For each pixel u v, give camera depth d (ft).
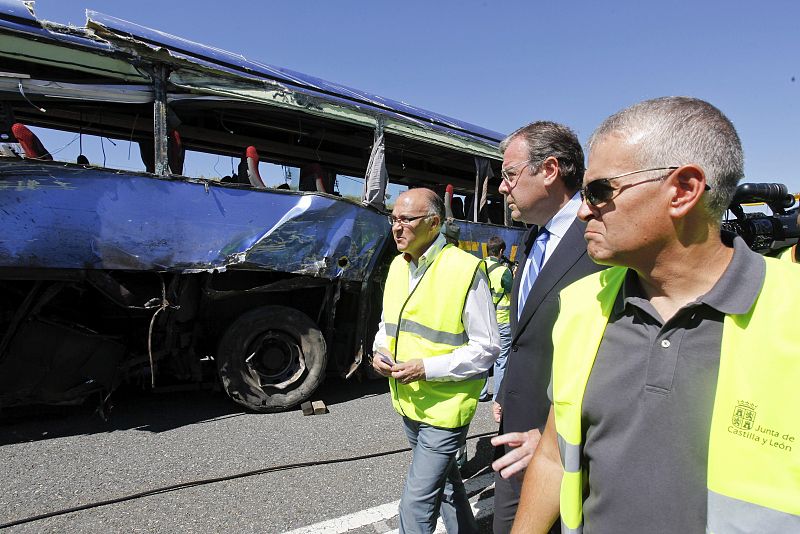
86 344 13.53
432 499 6.88
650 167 3.16
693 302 3.09
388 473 11.40
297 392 15.58
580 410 3.53
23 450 12.10
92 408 15.26
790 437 2.65
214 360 16.47
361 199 17.30
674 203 3.14
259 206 14.42
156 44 13.33
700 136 3.08
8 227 11.23
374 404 16.58
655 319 3.27
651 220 3.19
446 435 6.95
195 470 11.25
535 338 5.98
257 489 10.45
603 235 3.41
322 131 19.99
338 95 17.03
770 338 2.81
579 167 6.31
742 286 2.99
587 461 3.59
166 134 13.25
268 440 13.14
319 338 15.92
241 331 14.93
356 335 16.92
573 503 3.58
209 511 9.55
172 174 13.25
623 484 3.18
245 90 14.38
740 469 2.77
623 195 3.25
